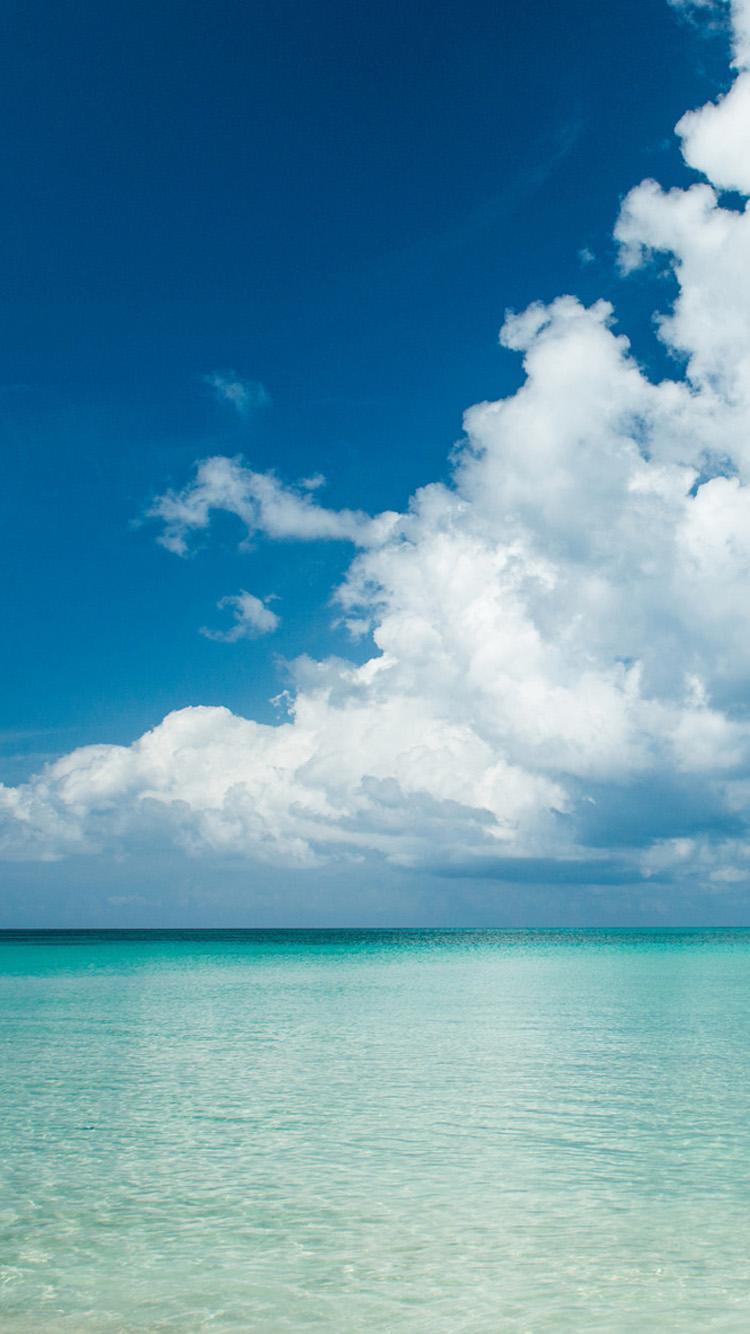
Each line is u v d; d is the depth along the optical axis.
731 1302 8.68
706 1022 29.00
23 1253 9.95
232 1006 34.22
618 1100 16.97
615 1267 9.46
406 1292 8.93
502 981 47.53
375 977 50.78
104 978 49.22
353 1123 15.34
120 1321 8.39
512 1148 13.76
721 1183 12.05
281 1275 9.34
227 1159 13.33
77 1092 17.98
